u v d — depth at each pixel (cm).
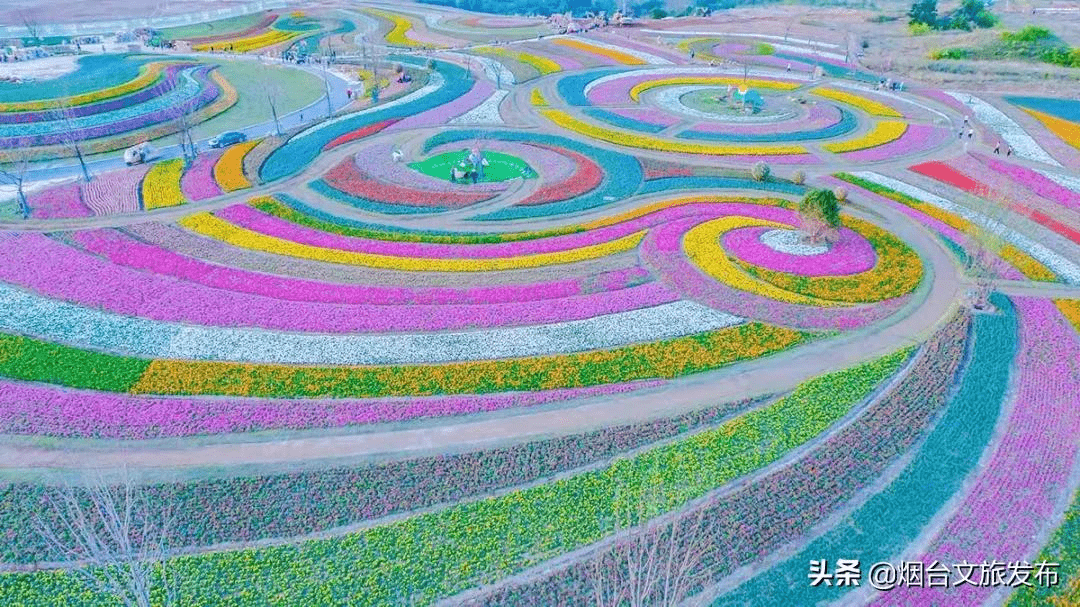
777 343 4091
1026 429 3431
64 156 7256
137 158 7006
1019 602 2636
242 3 16812
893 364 3894
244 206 5841
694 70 10275
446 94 9012
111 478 3192
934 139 7319
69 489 2764
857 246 5112
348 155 6981
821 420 3503
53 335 4144
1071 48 10156
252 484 3166
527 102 8706
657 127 7775
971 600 2647
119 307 4428
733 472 3203
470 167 6462
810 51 11500
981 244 4406
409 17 15012
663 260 4941
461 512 3025
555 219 5666
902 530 2925
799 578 2733
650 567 2414
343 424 3516
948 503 3052
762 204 5822
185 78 9888
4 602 2672
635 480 3169
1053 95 8750
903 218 5581
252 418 3547
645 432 3453
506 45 11975
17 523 2986
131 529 2938
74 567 2812
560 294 4584
